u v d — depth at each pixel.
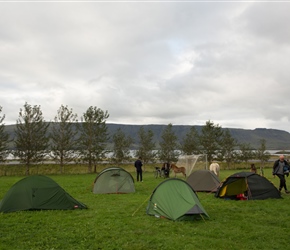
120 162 45.34
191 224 10.34
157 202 11.84
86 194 18.08
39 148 37.81
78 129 40.75
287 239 8.77
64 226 10.12
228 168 48.72
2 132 37.06
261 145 51.25
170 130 47.06
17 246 8.16
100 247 8.10
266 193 15.41
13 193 12.69
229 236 9.02
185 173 29.67
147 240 8.64
